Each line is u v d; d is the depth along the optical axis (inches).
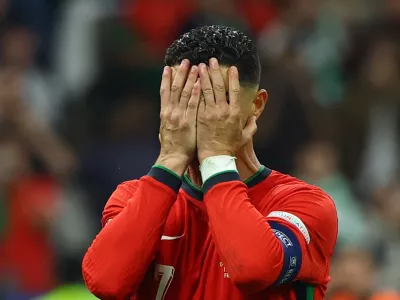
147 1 1456.7
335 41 1462.8
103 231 513.0
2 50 1406.3
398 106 1389.0
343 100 1401.3
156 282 529.3
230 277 502.9
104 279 505.7
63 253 1221.7
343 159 1357.0
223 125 519.5
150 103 1344.7
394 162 1362.0
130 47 1433.3
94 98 1391.5
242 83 526.9
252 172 542.0
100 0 1482.5
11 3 1483.8
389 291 1098.1
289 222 518.6
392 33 1457.9
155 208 511.5
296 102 1339.8
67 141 1346.0
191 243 529.0
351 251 974.4
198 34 530.6
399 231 1192.8
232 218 501.4
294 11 1486.2
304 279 524.1
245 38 532.1
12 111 1261.1
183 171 520.4
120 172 1282.0
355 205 1245.1
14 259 1202.6
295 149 1317.7
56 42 1472.7
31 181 1241.4
